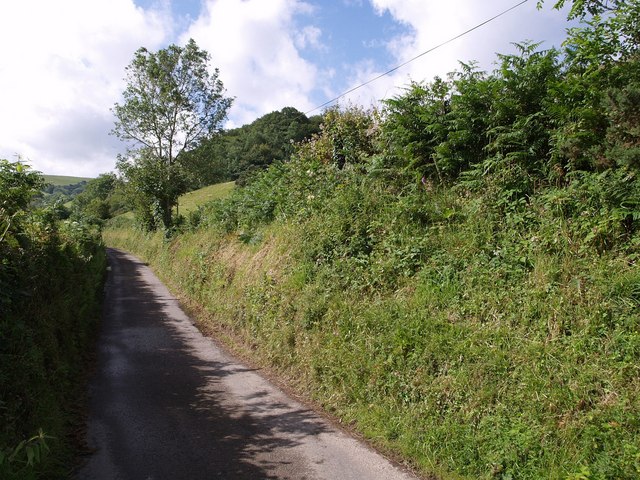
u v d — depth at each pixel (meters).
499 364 4.56
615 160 5.29
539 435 3.88
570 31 6.40
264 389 6.79
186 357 8.57
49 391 5.41
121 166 27.91
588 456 3.58
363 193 8.59
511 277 5.42
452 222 6.94
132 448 4.89
